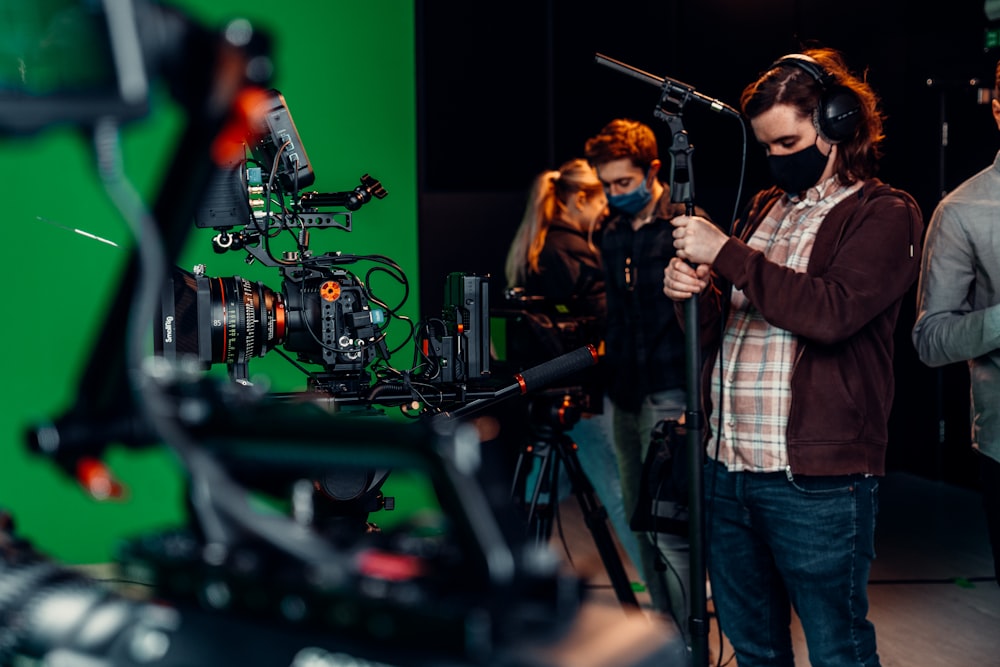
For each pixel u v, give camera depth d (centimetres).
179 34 69
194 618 75
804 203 224
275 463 88
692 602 222
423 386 251
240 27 70
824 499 213
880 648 317
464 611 65
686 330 222
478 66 502
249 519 78
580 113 515
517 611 68
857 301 204
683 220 220
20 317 395
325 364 254
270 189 251
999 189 252
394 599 68
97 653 72
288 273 257
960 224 253
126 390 83
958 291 254
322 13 424
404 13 434
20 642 75
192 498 81
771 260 226
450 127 503
